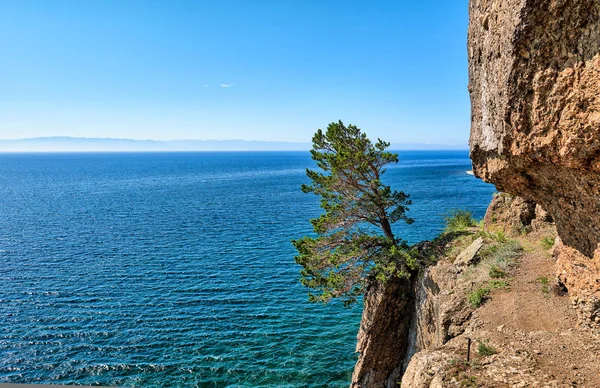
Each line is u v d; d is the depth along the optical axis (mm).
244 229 63031
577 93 8141
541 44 8602
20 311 33688
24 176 185625
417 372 11562
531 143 9539
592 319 11594
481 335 12930
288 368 26359
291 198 100125
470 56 13812
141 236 58812
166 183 145500
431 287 19656
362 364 22109
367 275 22406
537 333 12312
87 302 35469
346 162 22125
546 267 16891
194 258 47656
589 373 9805
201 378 25422
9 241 55938
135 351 28141
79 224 67938
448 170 192250
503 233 22766
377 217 24500
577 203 10773
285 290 38094
